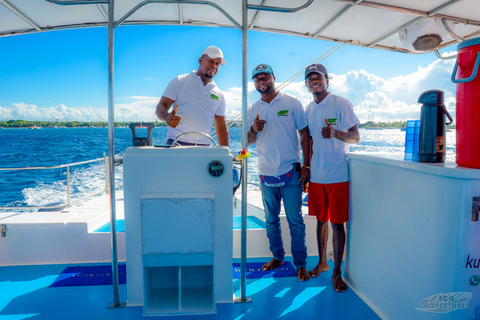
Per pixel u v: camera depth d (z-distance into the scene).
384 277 1.90
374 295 2.02
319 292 2.25
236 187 2.20
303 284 2.37
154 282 2.09
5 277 2.47
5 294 2.21
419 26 2.70
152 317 1.92
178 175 1.92
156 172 1.91
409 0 2.33
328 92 2.40
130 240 1.97
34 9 2.51
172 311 1.86
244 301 2.10
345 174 2.32
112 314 1.95
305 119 2.50
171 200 1.77
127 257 1.99
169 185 1.92
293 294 2.22
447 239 1.41
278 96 2.51
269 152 2.49
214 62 2.52
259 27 3.04
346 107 2.31
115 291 2.03
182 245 1.80
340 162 2.30
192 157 1.92
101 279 2.42
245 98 2.02
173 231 1.79
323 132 2.16
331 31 3.03
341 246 2.32
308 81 2.38
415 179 1.61
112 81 1.94
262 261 2.79
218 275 2.05
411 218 1.64
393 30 2.92
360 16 2.67
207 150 1.94
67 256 2.74
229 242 2.02
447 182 1.40
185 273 2.09
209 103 2.62
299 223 2.50
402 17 2.64
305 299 2.15
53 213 3.02
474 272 1.40
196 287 2.11
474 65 1.45
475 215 1.36
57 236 2.72
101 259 2.76
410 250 1.65
